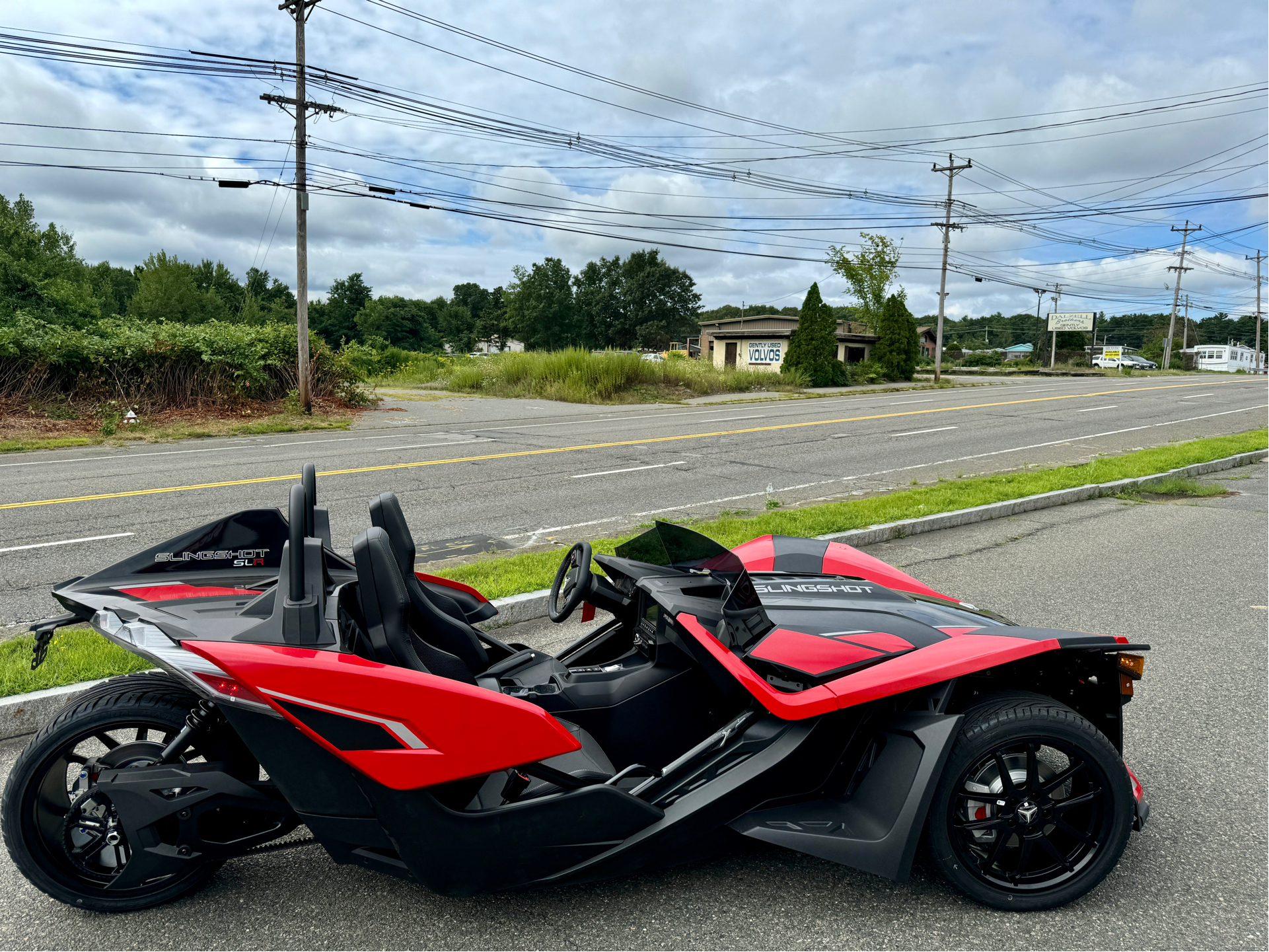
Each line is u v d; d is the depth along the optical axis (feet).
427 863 8.17
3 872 9.36
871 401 88.22
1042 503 30.50
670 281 362.74
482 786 8.96
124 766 8.59
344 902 8.80
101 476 37.63
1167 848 9.77
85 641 15.19
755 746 9.04
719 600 9.93
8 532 26.63
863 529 24.89
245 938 8.20
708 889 9.03
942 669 8.61
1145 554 23.58
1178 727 12.83
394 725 7.93
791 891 9.01
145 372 64.13
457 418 68.39
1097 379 151.12
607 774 9.09
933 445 49.29
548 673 10.27
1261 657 15.71
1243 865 9.43
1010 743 8.41
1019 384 128.16
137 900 8.56
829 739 9.05
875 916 8.55
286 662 7.82
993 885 8.59
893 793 8.48
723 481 36.19
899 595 11.28
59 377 61.36
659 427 60.49
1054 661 9.52
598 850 8.47
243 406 67.41
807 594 11.13
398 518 9.66
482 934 8.25
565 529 26.73
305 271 67.77
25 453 47.03
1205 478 37.37
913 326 135.44
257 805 8.52
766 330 153.17
